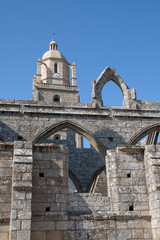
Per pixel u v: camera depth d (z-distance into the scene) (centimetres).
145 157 1516
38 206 1366
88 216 1387
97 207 1434
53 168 1430
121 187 1464
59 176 1426
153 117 3016
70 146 4025
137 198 1462
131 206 1448
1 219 1305
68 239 1341
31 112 2777
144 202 1462
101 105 3022
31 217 1327
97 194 1464
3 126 2702
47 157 1440
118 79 3161
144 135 2966
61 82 7075
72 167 3906
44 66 7194
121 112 2981
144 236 1403
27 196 1318
